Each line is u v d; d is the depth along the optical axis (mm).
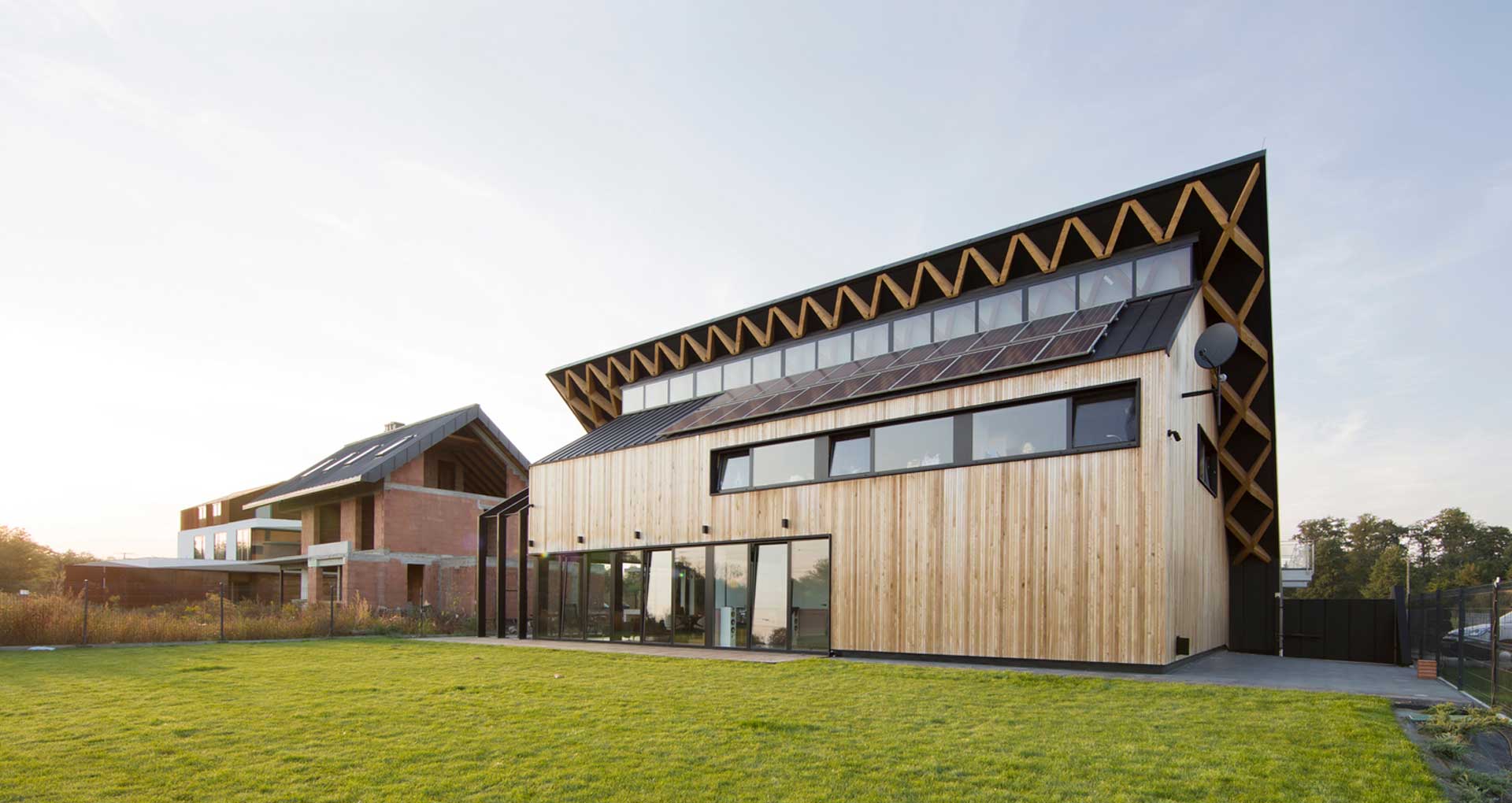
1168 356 12641
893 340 19906
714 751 6809
